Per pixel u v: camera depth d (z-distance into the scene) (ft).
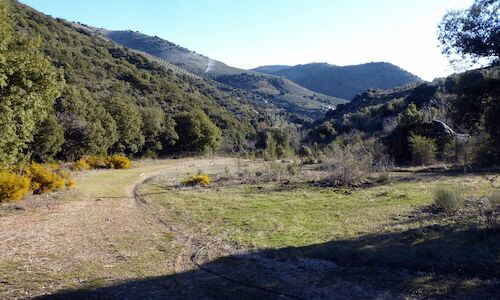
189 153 195.62
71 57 211.61
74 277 25.12
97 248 32.14
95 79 210.59
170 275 25.81
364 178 68.85
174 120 196.95
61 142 104.37
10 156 40.73
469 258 24.72
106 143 134.62
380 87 538.47
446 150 90.63
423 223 35.35
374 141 102.17
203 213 46.88
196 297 21.79
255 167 103.96
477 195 47.14
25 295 21.83
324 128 187.93
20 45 41.34
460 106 35.19
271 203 52.01
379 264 25.64
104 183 76.89
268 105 464.65
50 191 57.93
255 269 26.58
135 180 85.92
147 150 177.68
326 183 67.97
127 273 26.20
